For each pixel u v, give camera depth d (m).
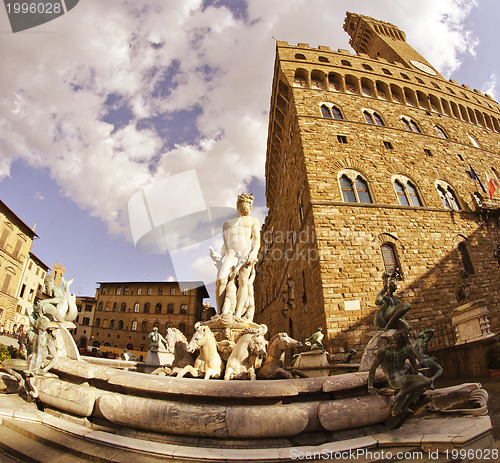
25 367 6.79
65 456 4.05
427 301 17.38
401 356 4.61
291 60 27.69
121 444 4.15
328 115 25.08
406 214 20.06
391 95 28.42
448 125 28.91
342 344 15.30
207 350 6.58
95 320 61.00
